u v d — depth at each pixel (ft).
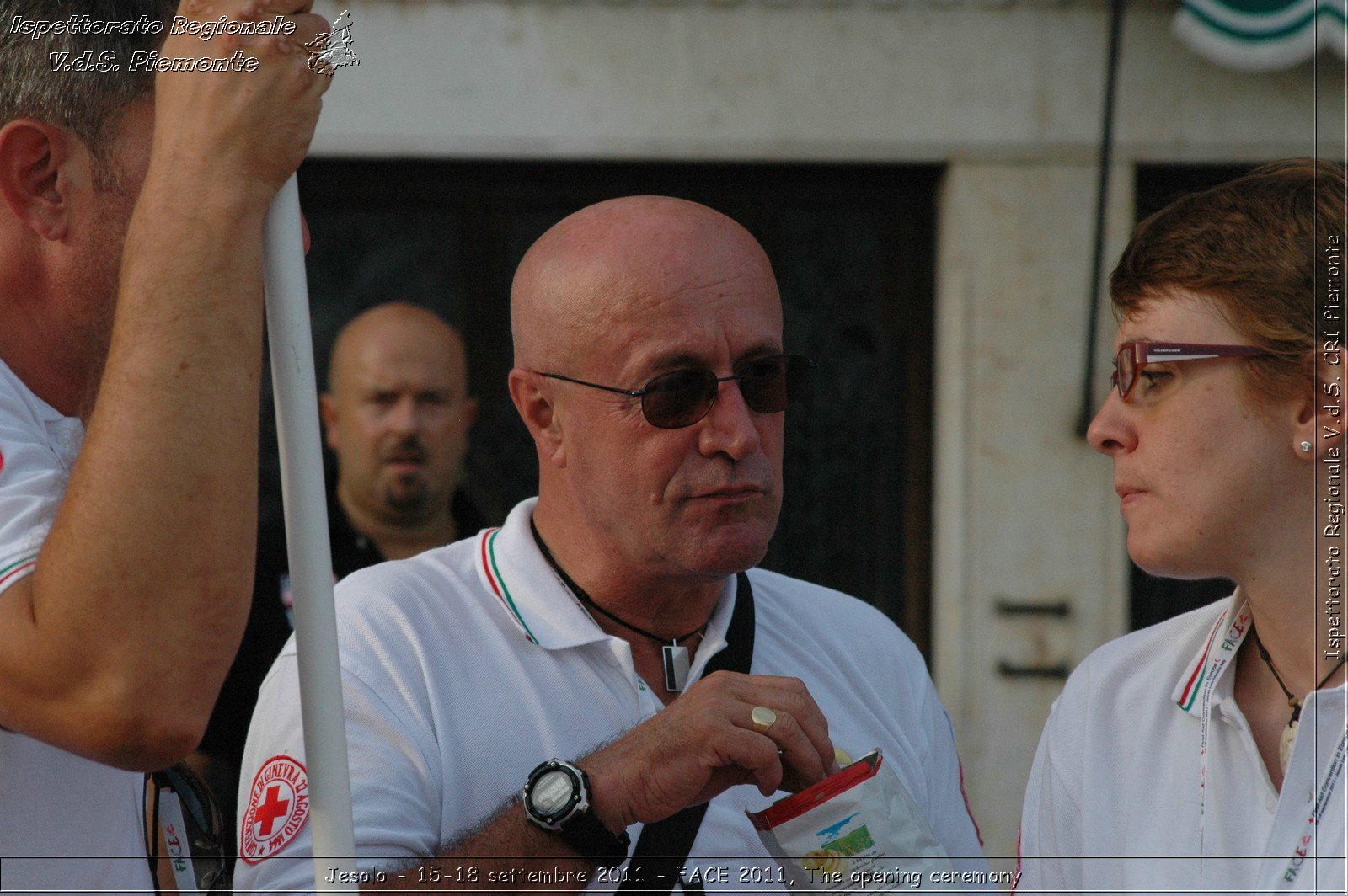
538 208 29.32
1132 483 10.69
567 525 12.50
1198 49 26.58
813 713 10.33
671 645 12.59
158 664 7.43
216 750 18.42
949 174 28.60
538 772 10.25
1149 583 29.09
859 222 29.60
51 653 7.45
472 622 12.19
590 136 28.12
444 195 29.17
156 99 8.37
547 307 12.18
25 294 9.17
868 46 28.25
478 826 10.82
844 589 29.78
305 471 8.33
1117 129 28.27
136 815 10.58
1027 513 28.58
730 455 11.59
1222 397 10.16
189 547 7.50
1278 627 10.54
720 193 29.48
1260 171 10.51
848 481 29.76
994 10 28.17
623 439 11.72
